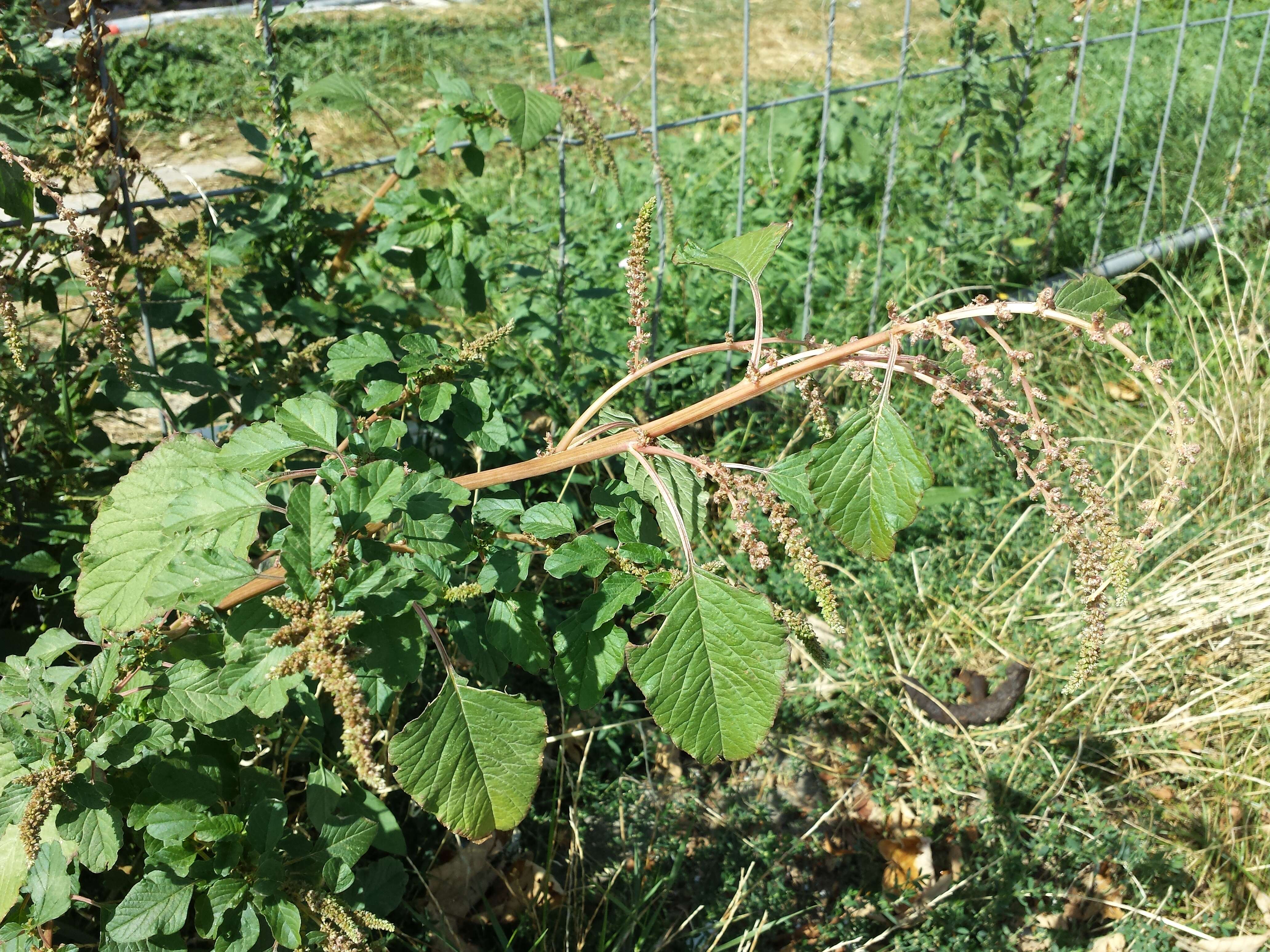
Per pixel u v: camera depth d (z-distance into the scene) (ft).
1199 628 10.08
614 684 10.00
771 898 8.61
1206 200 18.92
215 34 26.48
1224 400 13.47
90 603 5.56
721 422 12.73
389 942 7.29
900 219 17.54
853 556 11.33
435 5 33.22
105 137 8.08
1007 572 11.28
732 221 16.47
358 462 5.78
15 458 8.67
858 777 9.74
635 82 26.81
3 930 5.60
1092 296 5.54
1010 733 9.92
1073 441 12.22
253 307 9.23
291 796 8.09
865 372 5.61
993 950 8.48
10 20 8.09
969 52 14.82
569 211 16.12
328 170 10.06
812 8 35.91
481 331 11.89
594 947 8.19
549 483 10.71
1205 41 27.78
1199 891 9.04
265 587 5.74
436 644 5.36
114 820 5.49
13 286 8.35
